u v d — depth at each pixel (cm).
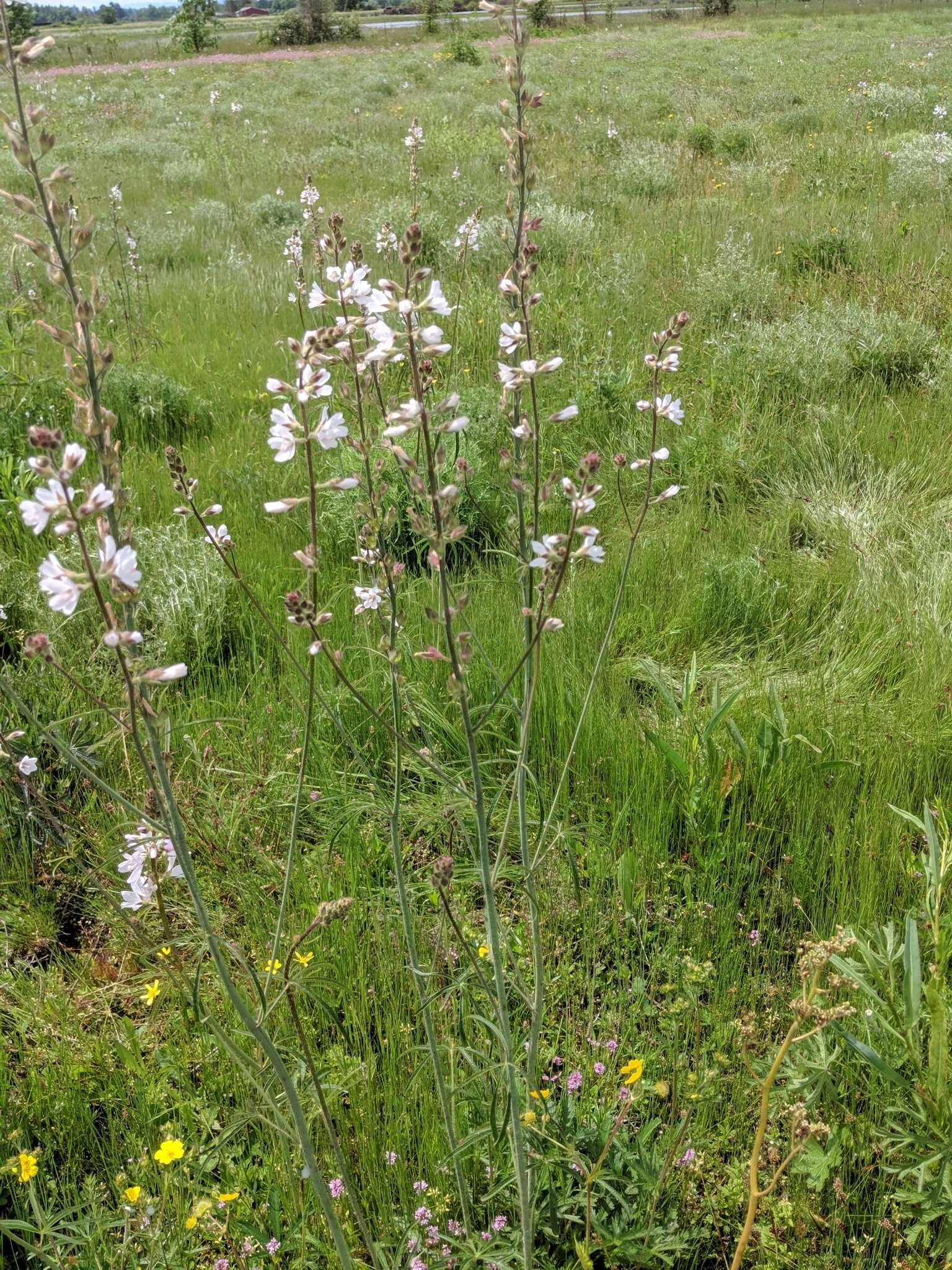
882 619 439
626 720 378
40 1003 284
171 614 422
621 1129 233
